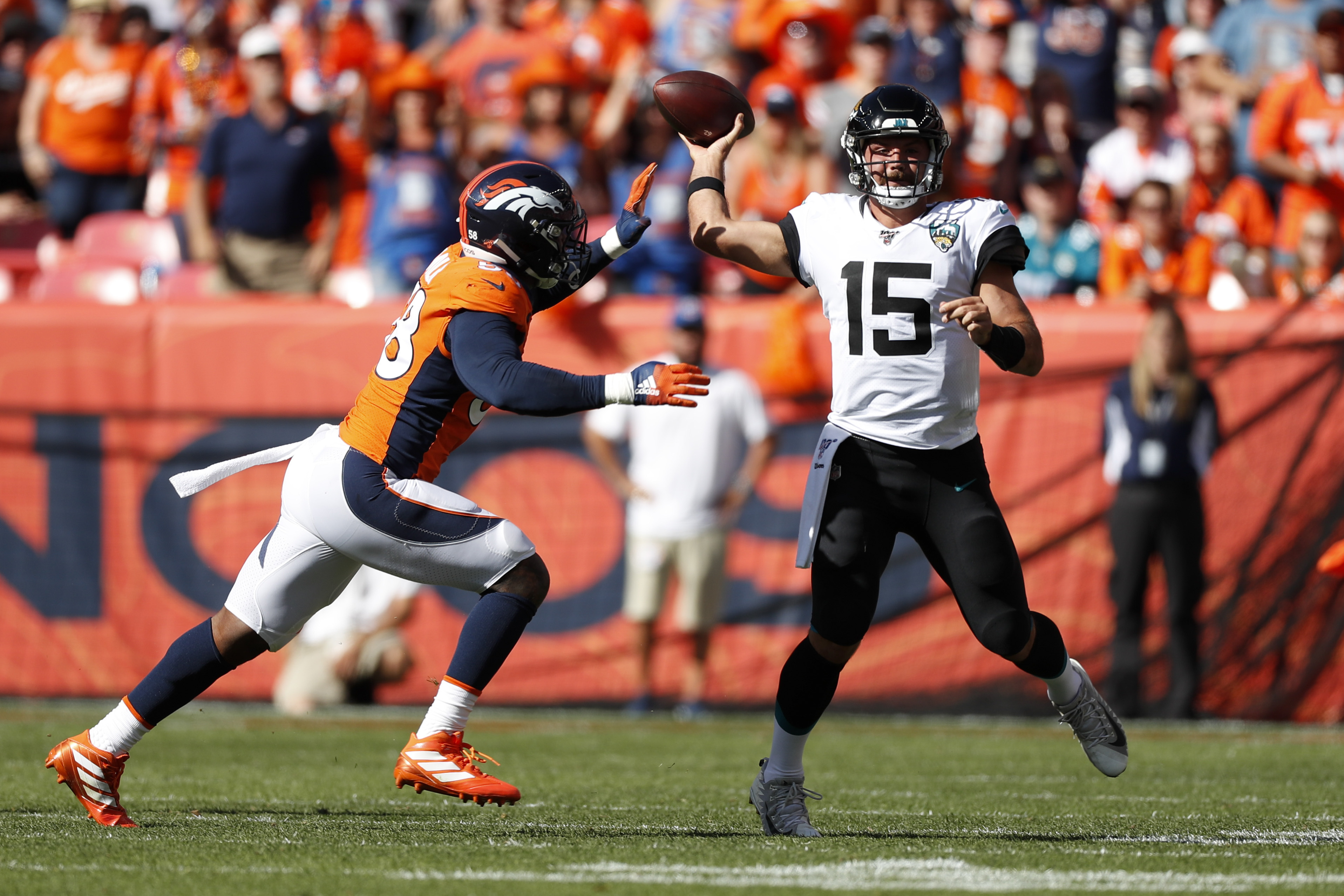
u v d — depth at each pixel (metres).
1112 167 37.66
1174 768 21.56
